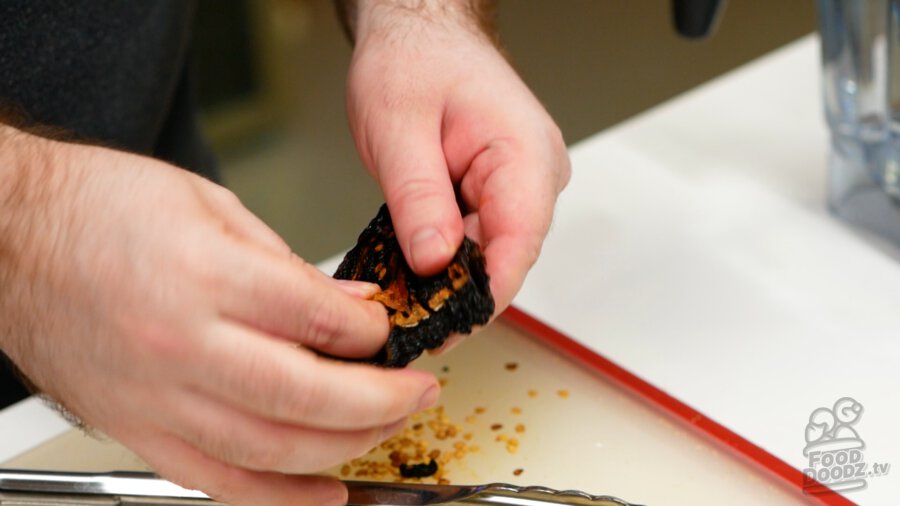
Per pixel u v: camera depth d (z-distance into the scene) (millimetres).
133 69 729
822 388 612
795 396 609
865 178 690
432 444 598
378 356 501
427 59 596
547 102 1400
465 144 570
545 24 1522
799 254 690
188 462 493
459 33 616
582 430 600
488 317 512
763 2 1510
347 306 477
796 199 730
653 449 589
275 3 1448
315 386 463
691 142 784
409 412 489
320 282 473
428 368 635
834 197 712
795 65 860
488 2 674
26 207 468
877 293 662
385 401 474
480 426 605
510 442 597
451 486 533
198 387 465
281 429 476
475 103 573
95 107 716
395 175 549
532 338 644
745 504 565
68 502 537
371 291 513
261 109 1428
